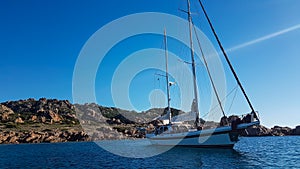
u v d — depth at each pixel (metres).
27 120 139.62
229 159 33.78
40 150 64.50
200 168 27.73
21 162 39.56
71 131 114.69
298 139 85.94
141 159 38.16
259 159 33.47
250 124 39.56
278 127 138.25
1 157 48.16
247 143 68.88
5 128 120.25
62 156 47.50
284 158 34.25
